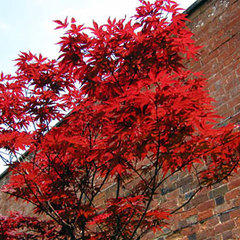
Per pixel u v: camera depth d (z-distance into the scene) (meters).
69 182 3.75
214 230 3.92
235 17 4.77
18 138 3.13
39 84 3.72
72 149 3.03
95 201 5.69
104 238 3.29
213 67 4.78
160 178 4.76
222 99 4.48
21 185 3.45
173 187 4.57
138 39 2.95
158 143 2.71
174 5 3.10
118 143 2.97
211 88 4.69
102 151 2.90
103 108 2.63
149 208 4.73
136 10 3.19
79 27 3.02
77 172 3.77
